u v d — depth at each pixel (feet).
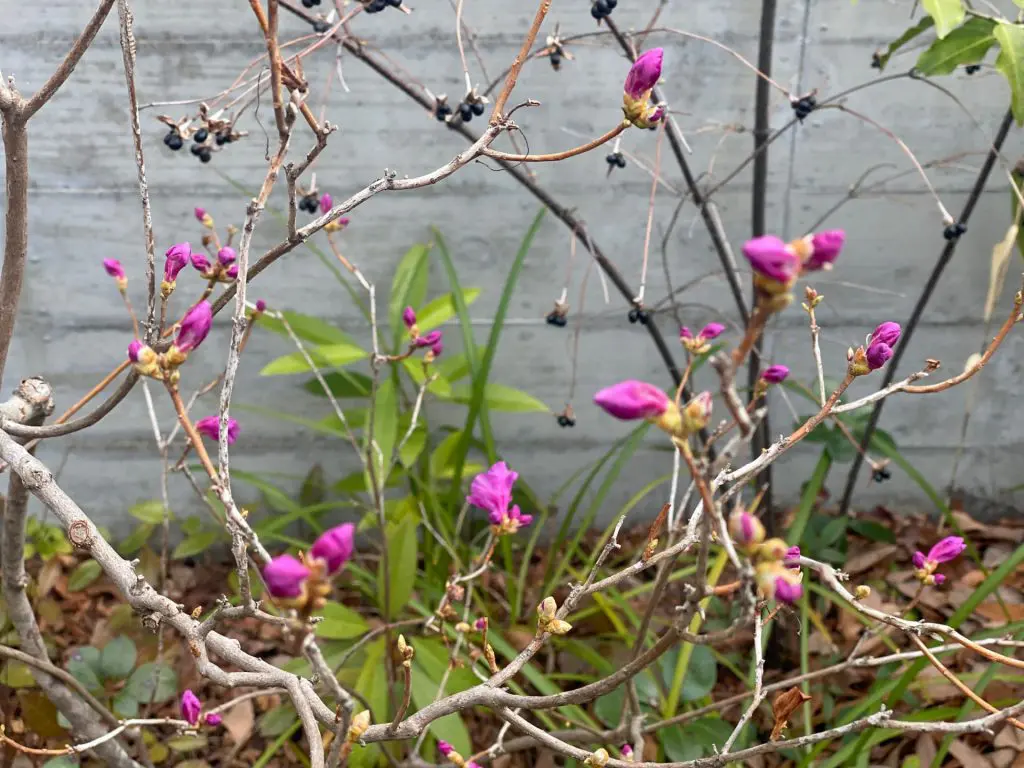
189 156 3.21
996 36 2.21
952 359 3.74
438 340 2.34
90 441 3.74
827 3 3.05
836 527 3.46
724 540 1.13
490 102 3.17
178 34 3.03
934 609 3.43
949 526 3.93
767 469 3.18
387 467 2.99
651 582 3.42
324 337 3.26
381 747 2.45
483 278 3.52
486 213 3.38
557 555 3.80
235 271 1.83
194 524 3.75
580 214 3.39
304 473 3.88
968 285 3.56
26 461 1.62
